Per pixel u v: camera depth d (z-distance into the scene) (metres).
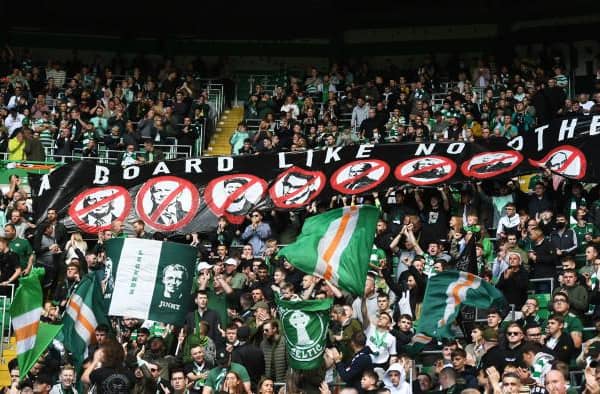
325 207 33.22
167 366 23.80
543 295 28.11
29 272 30.11
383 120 39.31
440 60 47.78
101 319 24.50
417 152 33.47
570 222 31.27
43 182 33.91
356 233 24.17
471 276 24.72
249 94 45.38
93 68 45.62
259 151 37.38
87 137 38.16
